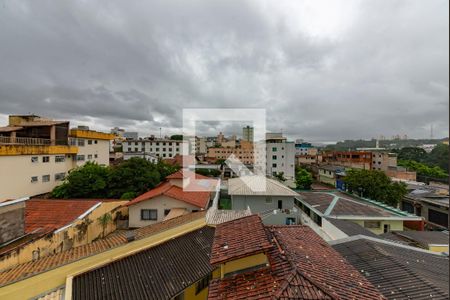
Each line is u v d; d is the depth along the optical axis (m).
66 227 11.79
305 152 82.44
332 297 4.26
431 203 23.73
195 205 17.48
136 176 24.02
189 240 9.47
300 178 39.19
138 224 17.83
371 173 26.75
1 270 7.05
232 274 5.58
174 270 7.85
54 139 27.27
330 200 20.12
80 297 6.29
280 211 18.86
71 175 23.83
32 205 14.64
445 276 7.01
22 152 22.42
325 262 5.79
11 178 21.58
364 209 17.73
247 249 5.57
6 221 9.05
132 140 74.50
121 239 8.79
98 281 6.86
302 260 5.54
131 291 6.76
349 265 6.05
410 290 6.13
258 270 5.44
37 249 9.38
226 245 6.04
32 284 6.06
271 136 51.69
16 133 26.59
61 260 7.28
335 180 43.31
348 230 12.62
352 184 26.61
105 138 36.47
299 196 20.92
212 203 20.67
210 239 9.91
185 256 8.60
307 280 4.71
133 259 7.86
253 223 6.89
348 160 55.84
